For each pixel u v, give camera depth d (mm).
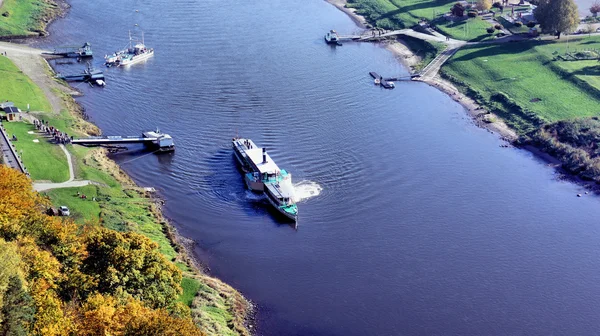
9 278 161875
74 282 185625
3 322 155500
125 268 194750
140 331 167875
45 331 162250
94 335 167250
